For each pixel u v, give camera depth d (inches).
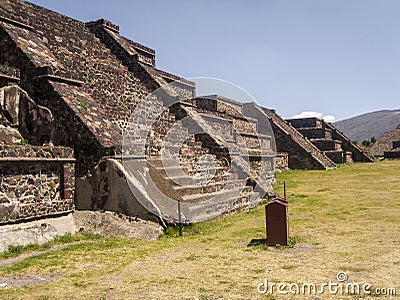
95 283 240.2
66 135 412.2
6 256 298.7
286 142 1210.6
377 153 1989.4
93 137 399.5
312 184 804.6
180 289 226.2
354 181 837.2
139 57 637.3
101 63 576.4
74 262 285.9
